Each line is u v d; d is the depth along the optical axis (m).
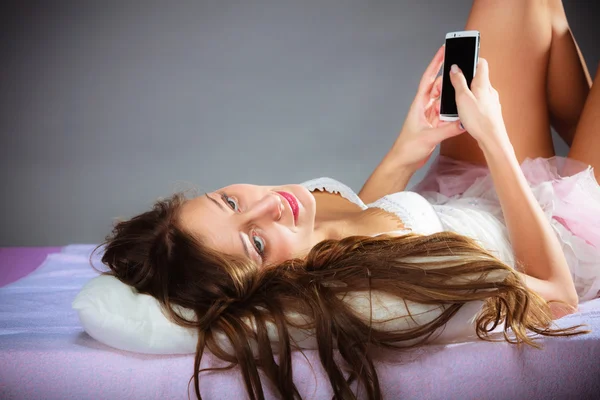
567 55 2.04
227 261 1.33
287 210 1.47
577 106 2.12
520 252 1.45
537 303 1.29
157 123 4.41
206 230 1.42
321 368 1.18
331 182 1.85
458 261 1.23
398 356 1.20
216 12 4.52
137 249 1.38
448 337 1.24
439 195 1.92
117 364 1.19
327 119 4.36
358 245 1.35
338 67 4.44
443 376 1.18
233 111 4.43
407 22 4.43
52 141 4.33
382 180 1.94
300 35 4.48
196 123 4.41
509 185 1.46
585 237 1.61
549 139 2.06
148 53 4.49
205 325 1.20
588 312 1.45
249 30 4.50
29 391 1.18
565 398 1.20
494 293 1.18
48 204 4.06
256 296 1.26
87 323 1.21
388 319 1.18
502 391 1.19
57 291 1.83
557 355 1.21
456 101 1.56
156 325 1.21
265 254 1.46
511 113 2.00
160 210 1.49
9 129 4.35
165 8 4.52
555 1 2.03
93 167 4.24
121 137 4.37
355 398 1.13
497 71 2.01
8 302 1.72
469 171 2.01
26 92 4.41
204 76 4.47
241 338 1.16
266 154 4.21
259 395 1.12
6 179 4.19
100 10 4.50
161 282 1.31
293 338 1.20
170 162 4.23
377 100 4.37
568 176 1.81
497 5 2.02
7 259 2.34
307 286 1.23
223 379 1.18
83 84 4.44
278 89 4.44
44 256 2.37
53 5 4.49
